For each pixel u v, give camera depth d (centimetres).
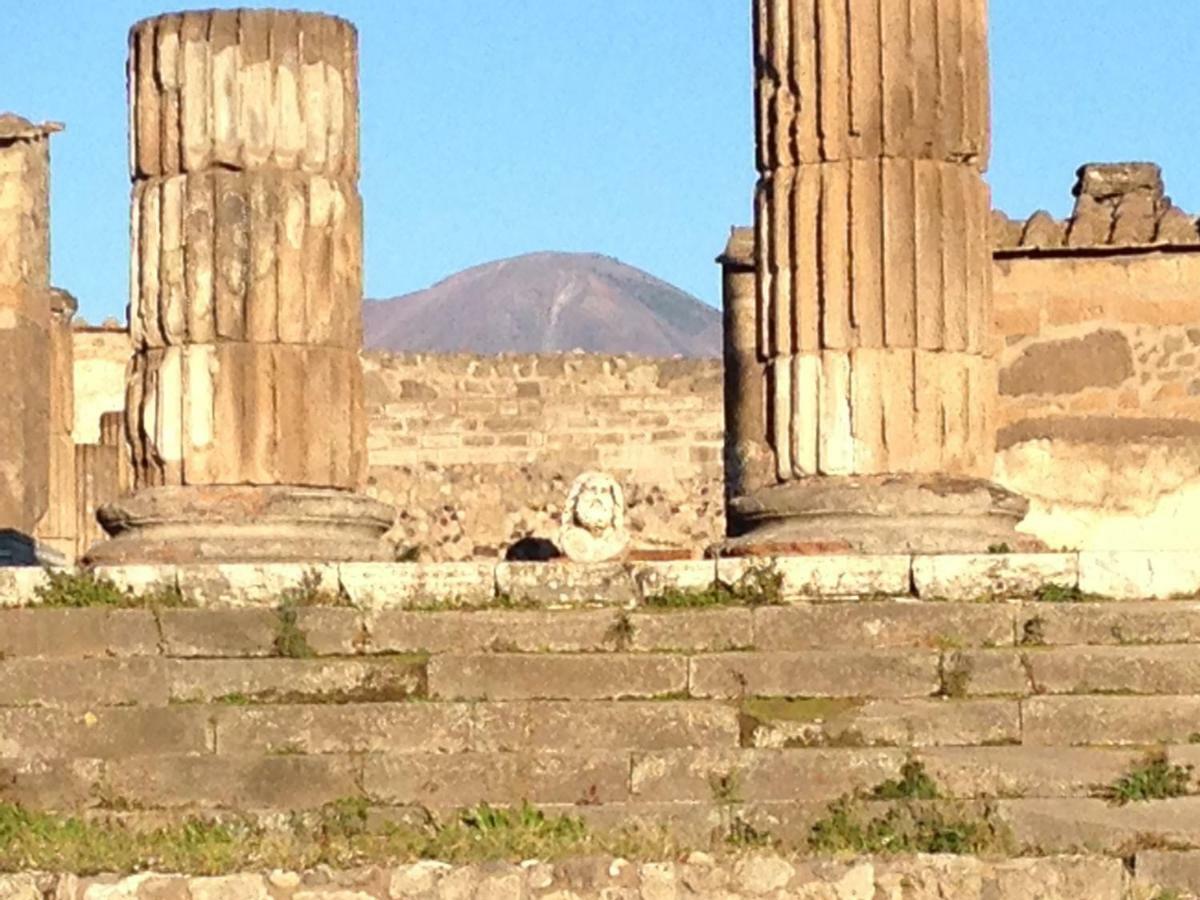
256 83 2856
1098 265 3481
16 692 2481
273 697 2478
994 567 2527
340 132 2886
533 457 5400
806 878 2114
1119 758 2377
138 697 2477
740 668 2461
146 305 2870
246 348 2842
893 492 2688
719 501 5394
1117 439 3472
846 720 2420
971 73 2744
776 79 2752
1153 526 3466
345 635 2520
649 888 2111
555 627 2511
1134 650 2459
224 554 2769
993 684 2444
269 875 2117
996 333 3481
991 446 2764
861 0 2720
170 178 2859
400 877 2114
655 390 5419
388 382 5400
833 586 2528
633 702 2447
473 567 2559
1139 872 2186
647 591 2544
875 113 2714
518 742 2428
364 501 2859
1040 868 2123
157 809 2405
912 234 2714
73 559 4334
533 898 2108
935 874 2119
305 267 2856
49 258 3778
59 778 2422
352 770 2409
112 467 4391
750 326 3525
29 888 2117
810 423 2727
